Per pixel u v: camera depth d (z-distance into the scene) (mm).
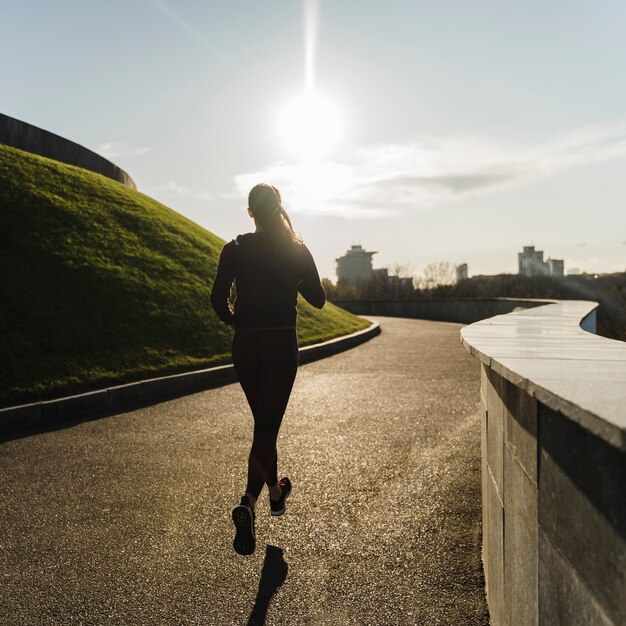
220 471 5023
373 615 2744
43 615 2801
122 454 5629
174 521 3941
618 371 1796
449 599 2865
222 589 3025
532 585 1870
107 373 9312
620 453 1185
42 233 13844
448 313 32875
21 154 18078
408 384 9477
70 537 3699
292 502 4285
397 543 3537
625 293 18094
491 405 2816
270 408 3352
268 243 3459
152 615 2785
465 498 4270
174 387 9195
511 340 3141
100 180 19672
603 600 1271
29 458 5570
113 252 14641
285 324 3422
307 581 3094
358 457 5395
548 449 1683
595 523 1319
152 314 12344
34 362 8914
